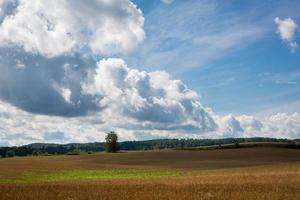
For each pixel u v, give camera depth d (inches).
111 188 1252.5
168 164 3887.8
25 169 3051.2
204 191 1115.9
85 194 1045.2
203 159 4320.9
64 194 1046.4
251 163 3742.6
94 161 4362.7
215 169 3051.2
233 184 1362.0
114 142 6702.8
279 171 2244.1
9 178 2255.2
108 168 3366.1
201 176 2064.5
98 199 936.9
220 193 1045.2
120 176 2445.9
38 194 1039.0
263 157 4338.1
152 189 1201.4
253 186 1258.6
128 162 4202.8
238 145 5526.6
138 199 932.6
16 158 5108.3
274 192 1057.5
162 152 5206.7
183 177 2039.9
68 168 3297.2
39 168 3206.2
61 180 2023.9
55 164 3814.0
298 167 2662.4
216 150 5142.7
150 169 3228.3
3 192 1087.6
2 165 3558.1
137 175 2519.7
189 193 1052.5
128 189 1204.5
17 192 1089.4
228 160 4143.7
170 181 1674.5
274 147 5251.0
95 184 1492.4
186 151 5191.9
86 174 2664.9
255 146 5433.1
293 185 1275.8
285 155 4485.7
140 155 4926.2
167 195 1003.9
